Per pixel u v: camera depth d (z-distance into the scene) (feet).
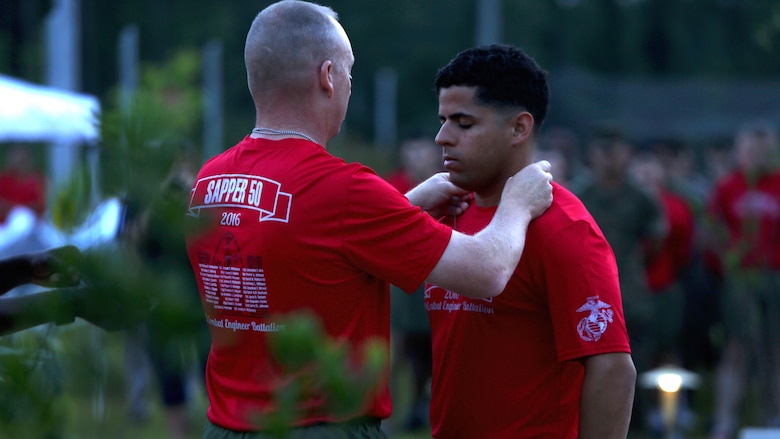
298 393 15.17
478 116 27.07
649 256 76.38
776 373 76.48
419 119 511.40
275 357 15.78
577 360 26.04
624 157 71.72
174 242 14.69
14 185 104.53
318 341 14.49
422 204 29.30
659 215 72.38
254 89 25.89
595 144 71.97
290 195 24.32
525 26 528.22
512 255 24.88
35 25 275.39
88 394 16.42
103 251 14.62
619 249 71.87
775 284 76.18
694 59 547.08
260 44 25.46
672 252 81.97
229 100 420.77
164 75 15.58
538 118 27.73
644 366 73.72
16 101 96.94
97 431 16.56
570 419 26.91
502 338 26.96
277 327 22.72
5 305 16.21
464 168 27.50
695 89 333.01
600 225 71.87
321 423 22.88
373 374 14.76
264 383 24.50
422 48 520.01
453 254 24.38
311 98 25.48
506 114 27.12
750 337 75.51
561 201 26.73
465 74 27.07
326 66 25.44
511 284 26.53
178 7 424.05
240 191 25.03
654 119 312.50
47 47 133.90
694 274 82.79
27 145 119.85
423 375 80.28
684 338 83.20
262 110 25.84
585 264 25.53
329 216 24.23
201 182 26.21
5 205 102.27
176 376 15.21
